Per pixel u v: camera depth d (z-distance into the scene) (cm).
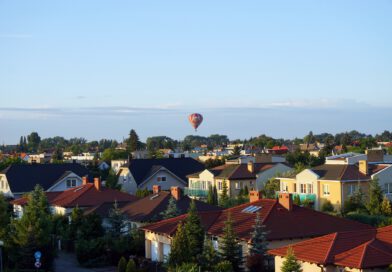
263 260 3766
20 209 6769
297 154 11581
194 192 8362
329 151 14375
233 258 3812
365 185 6494
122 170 9888
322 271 3127
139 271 4122
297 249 3431
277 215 4291
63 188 8800
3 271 4275
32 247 4431
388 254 3098
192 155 17212
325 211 6356
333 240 3388
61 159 17025
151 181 9369
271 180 7681
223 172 8431
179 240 3869
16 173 8919
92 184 6919
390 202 5759
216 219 4541
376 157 7644
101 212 5834
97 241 4853
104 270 4591
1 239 4575
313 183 6756
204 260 3719
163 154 16588
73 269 4656
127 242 4872
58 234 5772
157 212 5256
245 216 4400
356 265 2967
